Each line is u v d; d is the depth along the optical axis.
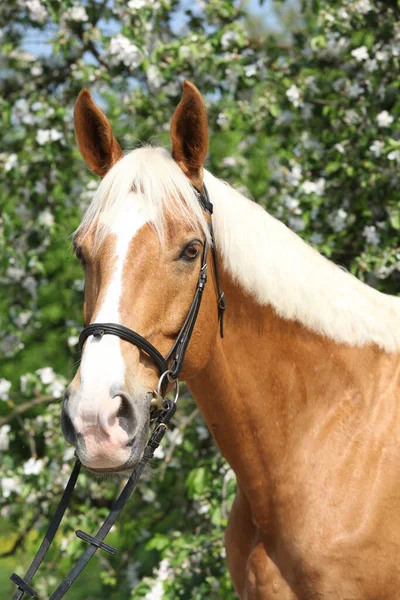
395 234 3.97
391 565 2.15
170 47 4.13
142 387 1.96
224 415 2.30
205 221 2.12
